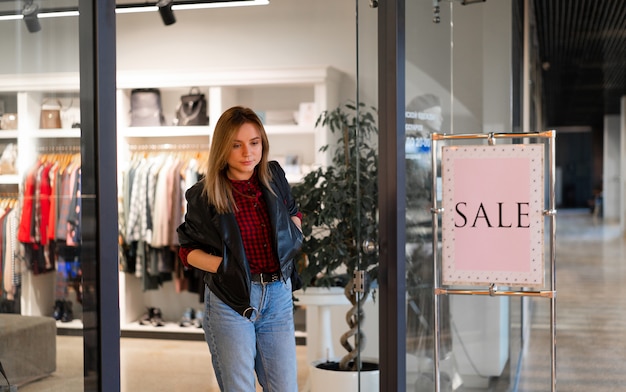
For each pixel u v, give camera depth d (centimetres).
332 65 639
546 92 2339
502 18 436
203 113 643
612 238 1627
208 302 295
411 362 337
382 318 327
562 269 1095
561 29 1309
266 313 298
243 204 296
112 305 256
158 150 670
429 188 362
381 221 325
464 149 309
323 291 461
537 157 302
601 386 486
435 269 320
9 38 221
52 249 234
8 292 219
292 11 645
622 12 1159
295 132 613
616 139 2502
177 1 577
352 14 635
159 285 645
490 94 422
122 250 638
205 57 664
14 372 221
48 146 232
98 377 251
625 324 701
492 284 308
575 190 3606
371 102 324
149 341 635
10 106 219
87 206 249
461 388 398
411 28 331
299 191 419
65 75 240
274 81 611
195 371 528
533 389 478
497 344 430
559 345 617
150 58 673
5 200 217
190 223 294
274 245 294
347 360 399
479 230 309
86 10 248
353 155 405
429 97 353
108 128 256
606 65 1811
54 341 235
